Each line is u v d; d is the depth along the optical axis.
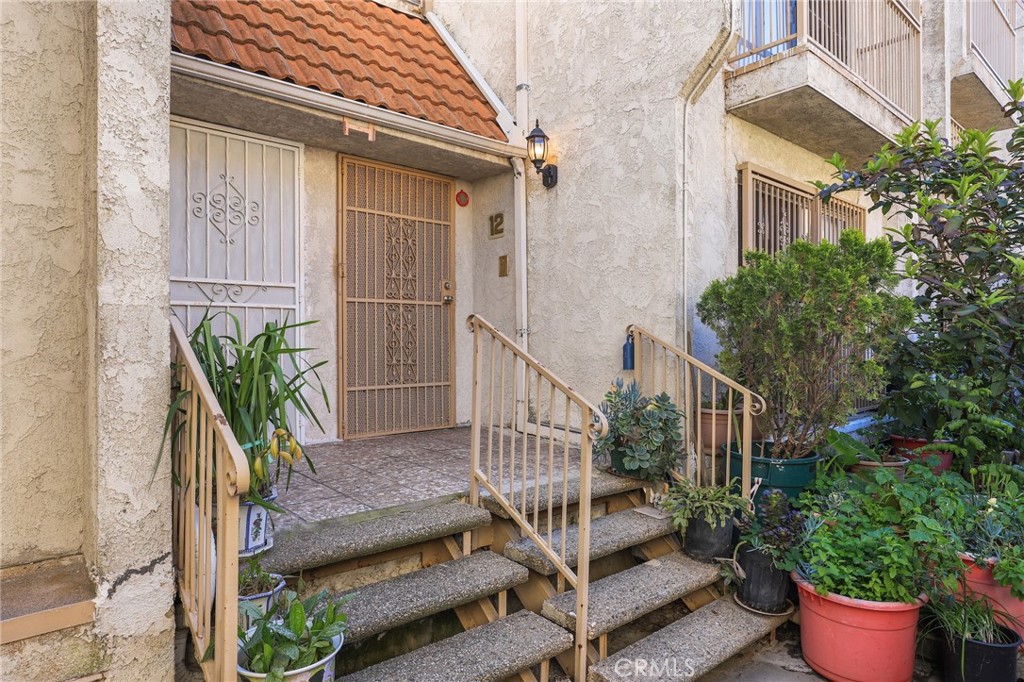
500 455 2.86
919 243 3.62
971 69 6.24
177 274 3.72
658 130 3.88
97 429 1.62
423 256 5.00
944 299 3.43
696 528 3.17
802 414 3.43
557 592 2.79
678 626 2.78
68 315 1.82
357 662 2.34
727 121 4.27
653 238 3.91
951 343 3.46
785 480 3.33
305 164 4.30
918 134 3.69
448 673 2.11
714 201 4.14
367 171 4.64
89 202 1.73
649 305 3.94
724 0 3.50
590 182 4.32
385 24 5.02
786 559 2.85
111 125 1.62
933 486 3.12
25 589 1.66
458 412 5.24
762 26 4.38
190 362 1.79
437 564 2.75
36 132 1.77
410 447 4.32
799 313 3.28
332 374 4.47
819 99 4.02
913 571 2.56
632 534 3.08
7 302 1.72
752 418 3.61
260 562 2.15
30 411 1.76
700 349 3.99
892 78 5.05
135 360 1.67
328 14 4.55
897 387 3.97
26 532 1.76
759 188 4.55
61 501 1.81
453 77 5.01
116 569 1.64
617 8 4.13
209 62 3.14
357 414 4.62
